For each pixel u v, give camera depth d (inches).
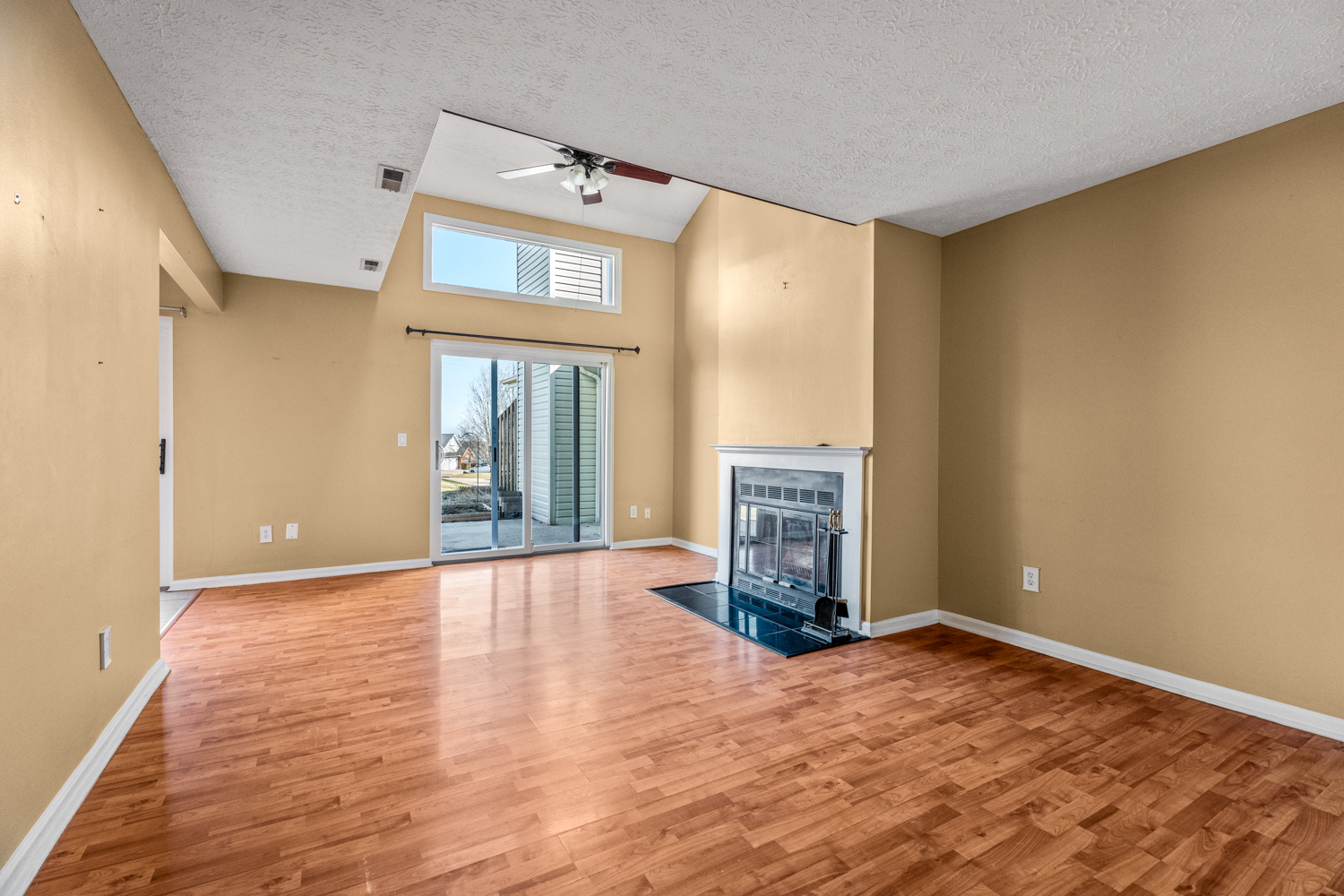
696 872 58.6
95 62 73.4
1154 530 105.7
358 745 83.0
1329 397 86.5
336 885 56.2
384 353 192.7
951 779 75.6
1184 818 67.9
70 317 68.3
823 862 60.3
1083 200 115.6
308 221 130.6
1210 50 72.0
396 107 86.4
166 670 106.4
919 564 140.2
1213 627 98.4
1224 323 96.9
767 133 93.4
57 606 65.1
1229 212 96.0
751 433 170.9
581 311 226.5
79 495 71.1
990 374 132.4
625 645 125.0
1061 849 62.6
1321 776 76.4
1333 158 85.9
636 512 240.1
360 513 189.5
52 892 55.0
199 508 169.6
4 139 53.7
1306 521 88.7
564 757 80.3
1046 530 121.9
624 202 221.3
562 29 68.7
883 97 83.2
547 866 59.2
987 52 72.7
